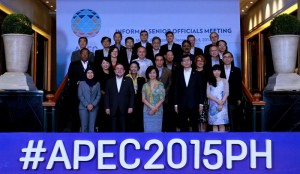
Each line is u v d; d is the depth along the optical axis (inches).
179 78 295.3
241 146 188.1
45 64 703.7
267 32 622.2
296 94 318.0
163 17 450.6
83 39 424.8
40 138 189.6
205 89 303.6
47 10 693.3
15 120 308.8
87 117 299.0
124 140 188.1
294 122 316.2
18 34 318.7
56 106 315.3
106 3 450.9
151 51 384.2
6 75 318.0
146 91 289.3
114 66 332.8
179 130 312.8
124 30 450.9
